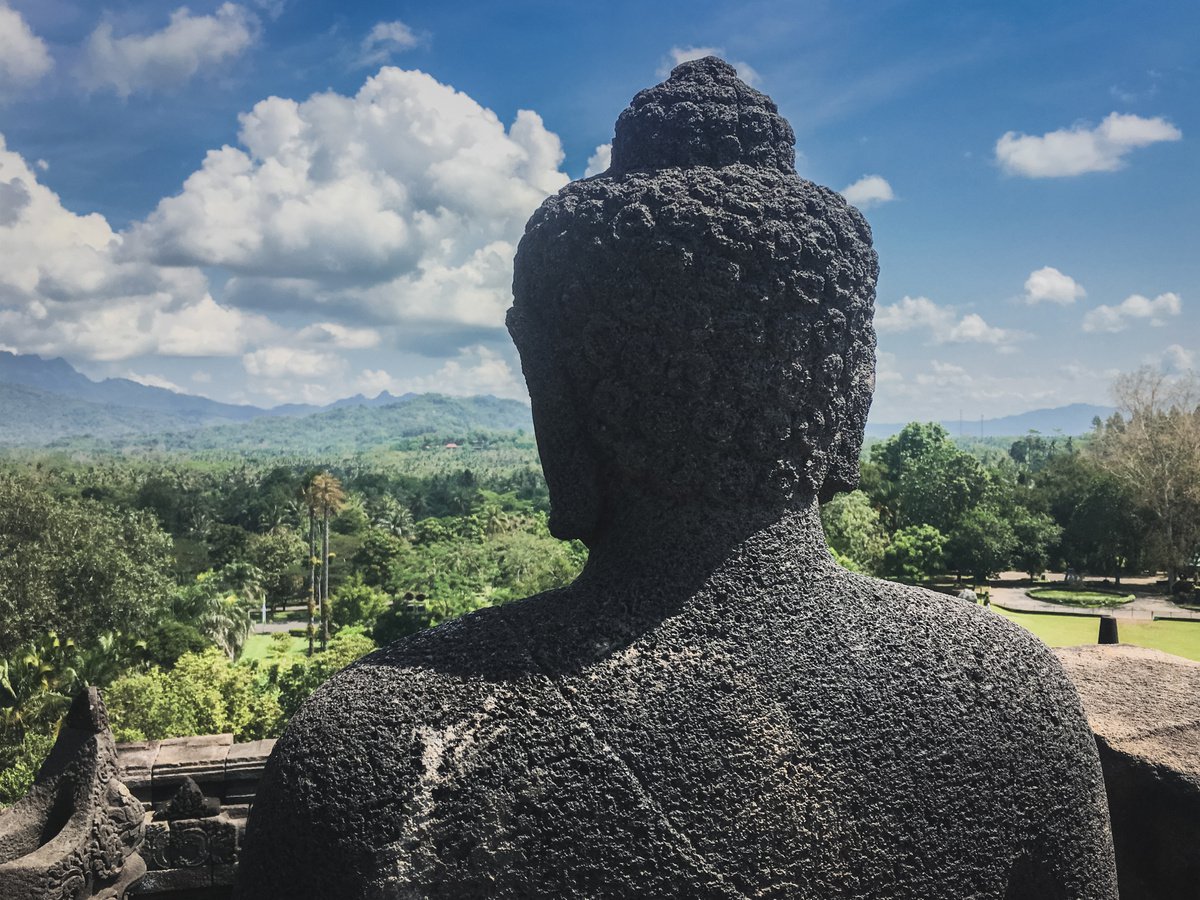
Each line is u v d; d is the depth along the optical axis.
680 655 1.42
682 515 1.52
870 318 1.64
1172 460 34.72
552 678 1.37
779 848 1.34
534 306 1.58
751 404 1.49
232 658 27.53
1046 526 36.97
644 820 1.30
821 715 1.42
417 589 37.47
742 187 1.50
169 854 5.33
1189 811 2.04
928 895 1.42
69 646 19.77
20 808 3.19
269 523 58.50
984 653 1.57
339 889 1.26
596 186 1.53
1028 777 1.53
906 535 33.44
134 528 25.66
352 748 1.30
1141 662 2.60
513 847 1.27
